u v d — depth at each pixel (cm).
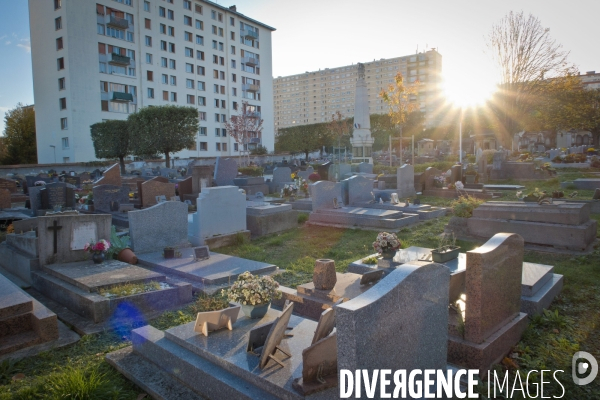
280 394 352
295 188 1973
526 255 889
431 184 2023
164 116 3894
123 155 4375
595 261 809
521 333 513
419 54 13450
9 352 518
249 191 2138
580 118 4725
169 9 6119
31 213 1554
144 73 5781
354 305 299
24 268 803
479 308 437
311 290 608
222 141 6950
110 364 489
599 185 1850
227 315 482
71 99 4991
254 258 962
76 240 810
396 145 5581
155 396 416
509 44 3794
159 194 1612
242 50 7294
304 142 6134
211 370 405
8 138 5888
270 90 7875
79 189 2456
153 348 472
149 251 941
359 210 1382
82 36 5081
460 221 1077
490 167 2641
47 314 555
